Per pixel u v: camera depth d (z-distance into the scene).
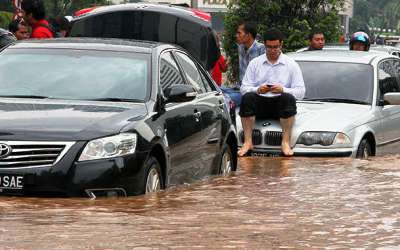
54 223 11.84
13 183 13.92
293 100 21.67
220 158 18.22
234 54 39.44
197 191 15.19
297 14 38.72
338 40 39.06
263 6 38.56
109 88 15.88
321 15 38.88
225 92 25.66
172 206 13.43
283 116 21.61
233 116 23.05
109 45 16.94
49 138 14.02
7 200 13.70
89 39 17.47
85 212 12.72
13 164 13.97
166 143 15.36
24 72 16.34
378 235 11.32
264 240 10.91
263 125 22.00
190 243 10.66
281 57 22.47
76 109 15.03
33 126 14.22
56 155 13.98
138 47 16.83
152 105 15.52
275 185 16.14
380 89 23.69
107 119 14.57
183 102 16.61
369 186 15.96
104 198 14.02
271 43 22.28
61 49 16.84
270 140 21.92
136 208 13.16
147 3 28.02
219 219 12.34
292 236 11.18
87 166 13.96
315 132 21.61
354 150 21.66
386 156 22.34
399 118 24.16
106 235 11.07
